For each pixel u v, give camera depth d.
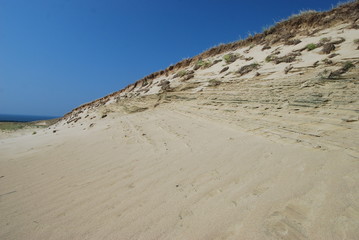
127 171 3.42
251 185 2.41
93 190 2.87
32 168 4.18
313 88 5.04
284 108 5.07
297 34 9.87
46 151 5.73
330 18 9.23
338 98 4.32
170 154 3.99
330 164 2.57
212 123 6.05
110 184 3.00
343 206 1.80
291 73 6.31
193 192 2.46
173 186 2.68
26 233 2.06
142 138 5.75
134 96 14.46
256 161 3.05
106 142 5.93
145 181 2.95
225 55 11.97
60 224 2.17
